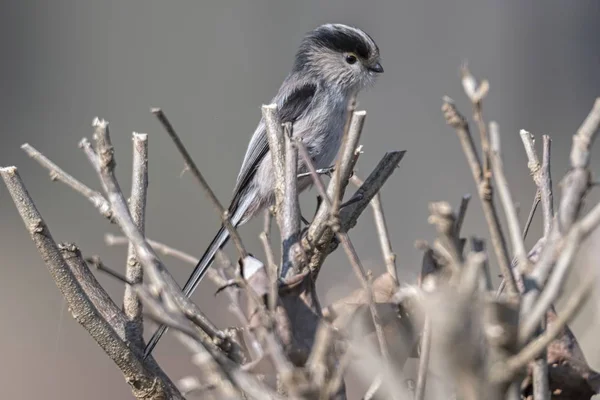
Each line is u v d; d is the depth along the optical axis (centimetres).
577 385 382
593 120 332
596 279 328
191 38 2152
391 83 2023
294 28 2172
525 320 315
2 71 2172
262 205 952
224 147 1945
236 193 965
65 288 459
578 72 2266
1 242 1673
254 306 378
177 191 1775
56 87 2178
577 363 382
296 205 442
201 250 1698
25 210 454
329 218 411
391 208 1633
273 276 392
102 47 2169
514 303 312
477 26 2188
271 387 396
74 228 1727
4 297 1451
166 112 2084
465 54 2181
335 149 1018
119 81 2148
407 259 1417
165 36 2150
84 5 2186
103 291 501
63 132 2138
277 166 486
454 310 307
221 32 2152
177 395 486
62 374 1198
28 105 2169
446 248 328
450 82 2114
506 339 308
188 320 416
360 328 397
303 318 382
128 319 498
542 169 441
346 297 408
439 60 2156
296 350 373
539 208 1084
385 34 2136
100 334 467
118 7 2169
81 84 2169
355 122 448
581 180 334
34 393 1147
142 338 498
